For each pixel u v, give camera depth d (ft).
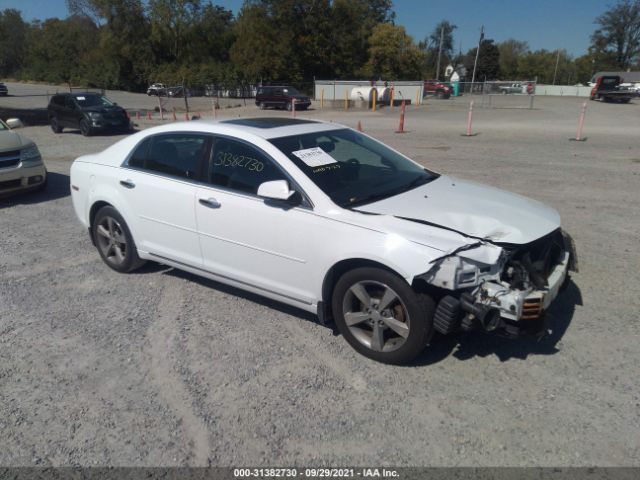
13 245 20.18
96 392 10.91
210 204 13.64
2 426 9.92
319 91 130.00
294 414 10.09
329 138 14.60
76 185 17.51
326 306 12.39
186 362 11.92
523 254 11.16
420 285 10.83
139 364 11.89
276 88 117.91
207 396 10.68
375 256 10.81
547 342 12.39
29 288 16.11
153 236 15.44
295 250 12.26
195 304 14.88
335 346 12.49
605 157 38.63
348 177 13.08
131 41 227.20
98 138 58.03
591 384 10.77
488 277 10.57
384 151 15.58
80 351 12.46
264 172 12.93
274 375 11.37
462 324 10.61
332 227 11.58
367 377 11.21
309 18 182.70
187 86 180.45
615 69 296.51
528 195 26.86
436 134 57.57
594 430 9.45
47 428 9.85
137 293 15.65
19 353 12.42
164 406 10.41
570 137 51.78
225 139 13.83
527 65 352.90
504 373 11.23
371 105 120.37
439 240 10.46
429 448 9.14
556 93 216.54
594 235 20.21
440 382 10.97
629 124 67.26
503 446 9.13
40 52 282.97
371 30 211.41
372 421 9.84
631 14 284.20
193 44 234.58
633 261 17.37
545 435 9.36
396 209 11.89
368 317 11.62
